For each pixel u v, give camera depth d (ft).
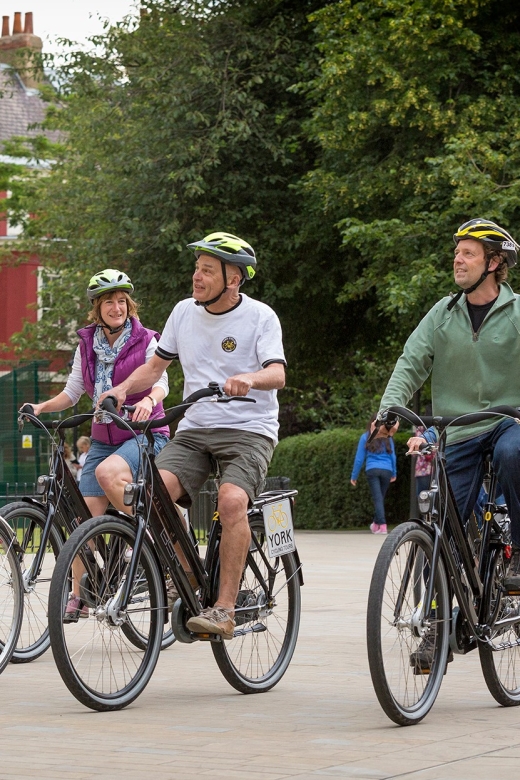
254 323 40.60
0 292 299.79
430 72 130.72
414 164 130.21
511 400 38.63
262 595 41.60
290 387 183.21
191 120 150.82
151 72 150.20
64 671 36.47
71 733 33.88
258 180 152.87
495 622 37.81
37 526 47.26
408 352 39.34
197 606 39.29
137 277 153.89
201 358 40.93
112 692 37.68
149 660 38.73
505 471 37.42
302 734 33.65
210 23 155.63
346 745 32.14
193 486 40.29
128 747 31.99
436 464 36.40
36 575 47.32
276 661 42.06
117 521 37.70
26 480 131.64
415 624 34.94
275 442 41.24
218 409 40.34
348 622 59.82
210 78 146.92
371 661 33.88
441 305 39.52
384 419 36.70
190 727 34.73
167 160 149.18
